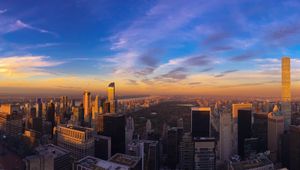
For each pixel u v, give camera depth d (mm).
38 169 118625
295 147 193000
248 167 164875
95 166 129250
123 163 136375
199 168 177125
